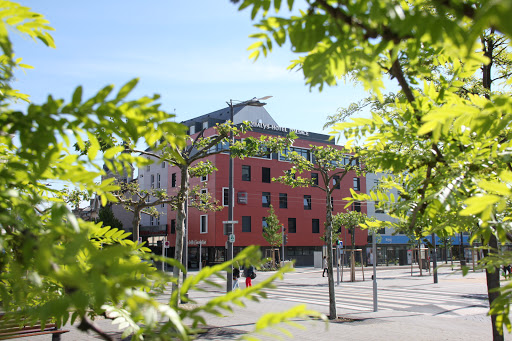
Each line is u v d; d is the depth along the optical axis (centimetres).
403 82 208
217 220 4847
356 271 4816
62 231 117
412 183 298
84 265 140
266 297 128
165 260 137
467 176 241
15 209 132
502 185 145
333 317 1487
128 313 170
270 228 4925
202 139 1576
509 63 640
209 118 5262
